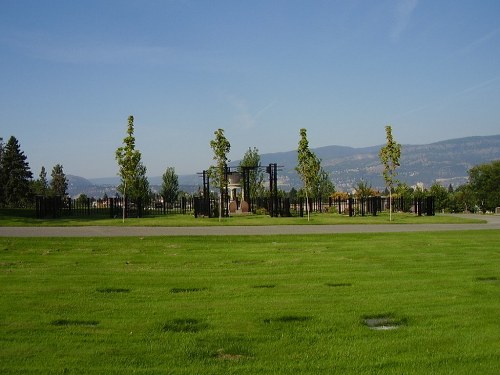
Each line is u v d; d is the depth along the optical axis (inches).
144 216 1777.8
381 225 1299.2
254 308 398.0
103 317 370.6
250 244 840.3
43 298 430.9
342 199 2488.9
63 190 4566.9
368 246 806.5
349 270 574.9
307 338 322.3
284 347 305.3
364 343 313.0
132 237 907.4
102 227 1181.7
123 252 732.0
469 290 464.1
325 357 288.5
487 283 497.4
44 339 319.0
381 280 514.0
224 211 1787.6
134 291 460.4
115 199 1865.2
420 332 335.6
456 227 1214.9
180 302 417.4
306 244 838.5
